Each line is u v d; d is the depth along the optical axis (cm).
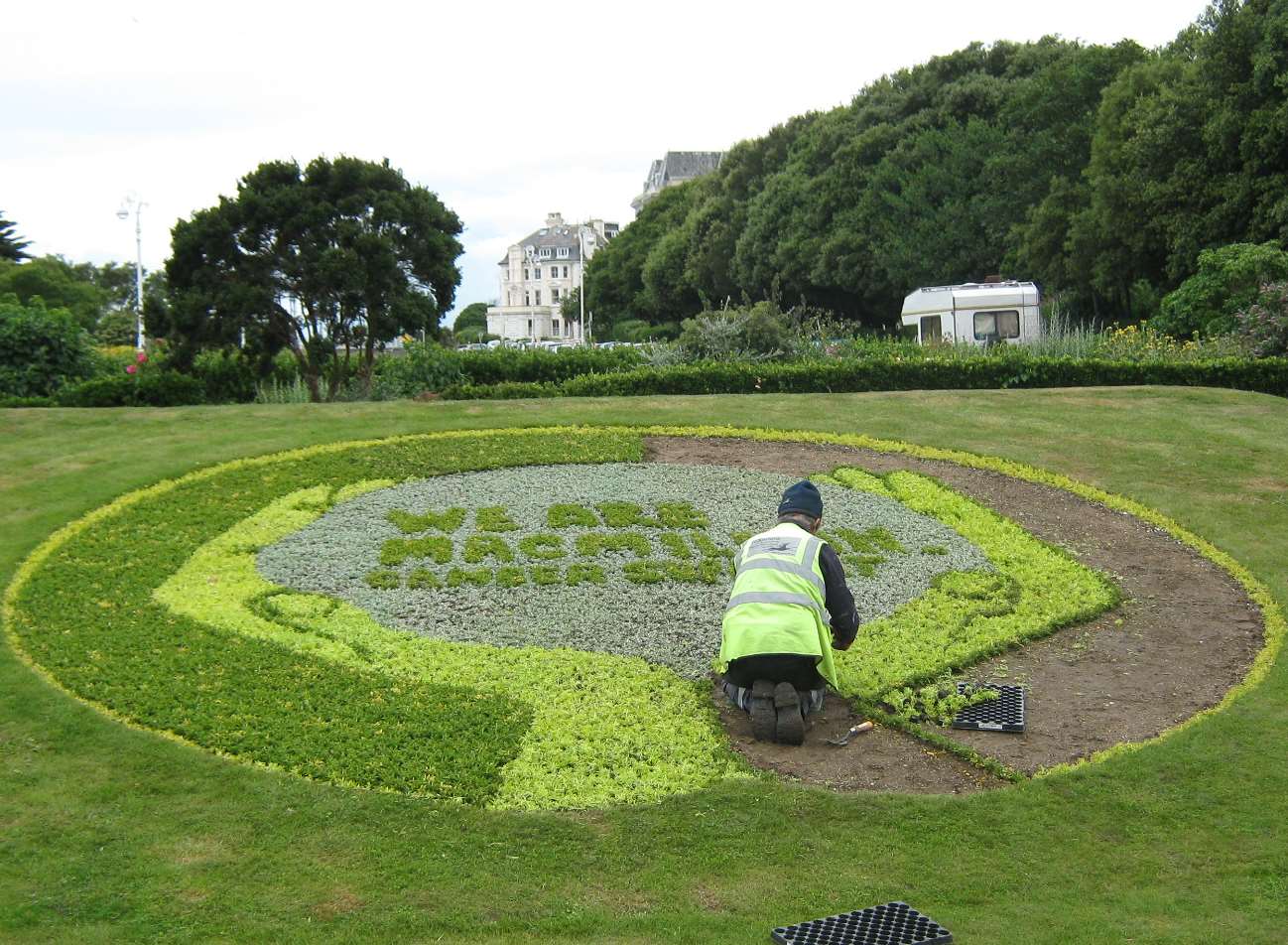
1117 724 830
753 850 642
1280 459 1543
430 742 756
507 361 2411
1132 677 920
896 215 5209
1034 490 1442
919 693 873
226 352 2408
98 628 949
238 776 698
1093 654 970
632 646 962
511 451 1585
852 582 1128
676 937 553
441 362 2355
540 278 16912
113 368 2642
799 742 782
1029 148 4722
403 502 1368
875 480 1466
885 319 5928
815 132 6147
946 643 971
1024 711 851
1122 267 3819
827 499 1387
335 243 2348
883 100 5797
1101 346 2441
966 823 674
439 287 2527
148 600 1030
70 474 1428
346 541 1230
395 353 3150
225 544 1202
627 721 809
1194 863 635
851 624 813
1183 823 676
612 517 1309
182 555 1162
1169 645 988
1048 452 1600
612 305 9769
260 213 2295
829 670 788
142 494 1357
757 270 6184
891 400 1959
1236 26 3228
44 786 682
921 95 5553
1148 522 1319
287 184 2377
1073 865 633
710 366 2191
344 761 721
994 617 1035
